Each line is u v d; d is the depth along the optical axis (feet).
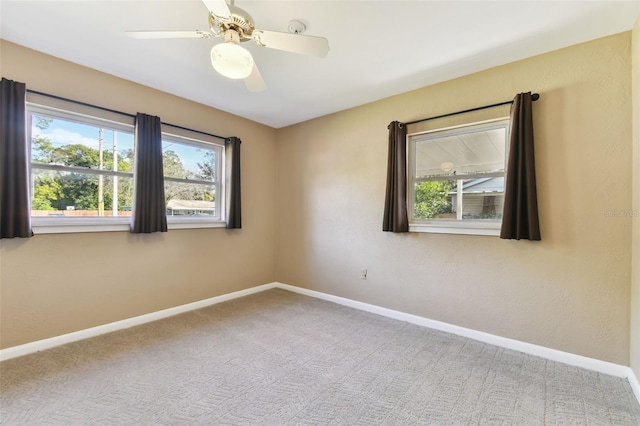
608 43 7.02
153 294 10.17
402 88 10.09
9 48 7.45
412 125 10.19
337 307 11.68
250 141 13.53
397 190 10.07
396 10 6.19
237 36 5.49
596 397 6.10
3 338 7.39
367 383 6.55
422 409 5.72
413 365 7.30
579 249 7.34
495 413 5.63
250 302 12.22
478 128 9.00
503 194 8.65
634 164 6.59
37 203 8.01
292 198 14.14
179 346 8.19
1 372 6.82
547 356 7.68
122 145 9.59
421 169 10.24
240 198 12.69
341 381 6.61
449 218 9.64
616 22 6.53
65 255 8.33
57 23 6.72
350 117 11.95
